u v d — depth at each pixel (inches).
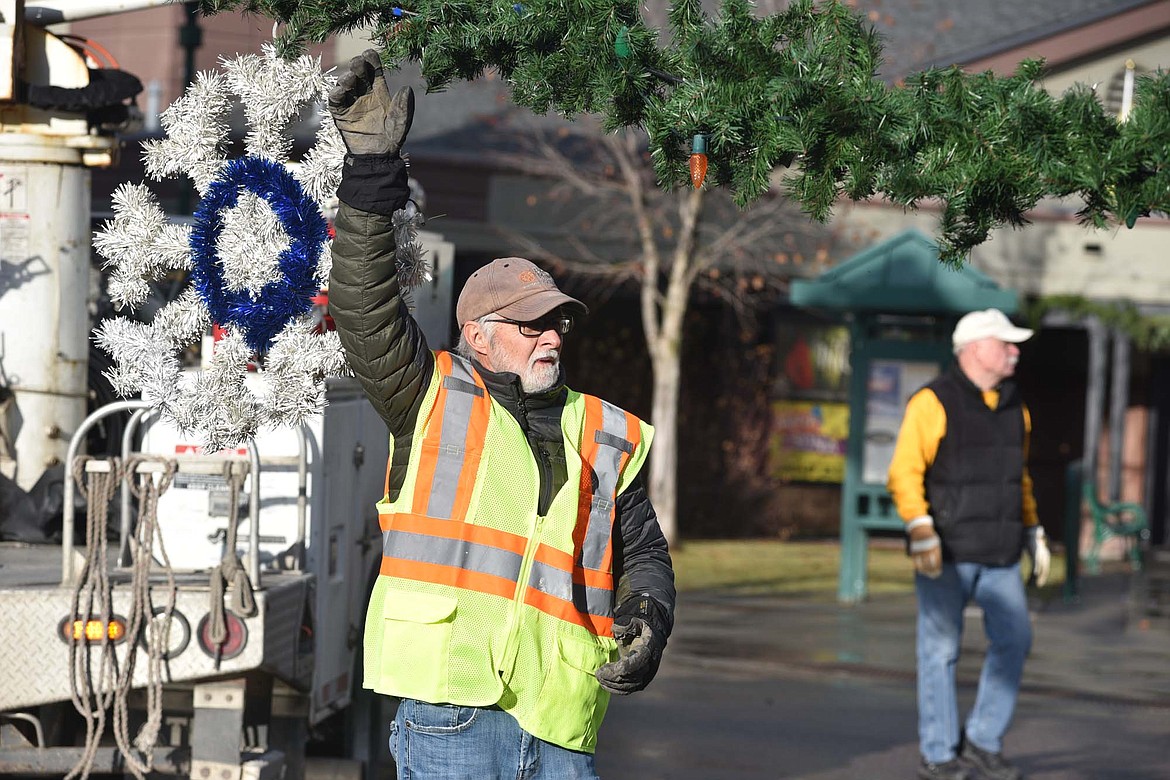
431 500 322.3
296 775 511.8
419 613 318.3
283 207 352.8
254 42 1977.1
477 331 344.8
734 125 324.2
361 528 595.5
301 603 493.7
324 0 353.1
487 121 1734.7
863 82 324.5
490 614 320.8
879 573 1541.6
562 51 338.0
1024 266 1755.7
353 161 313.3
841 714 839.7
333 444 550.0
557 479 334.0
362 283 316.8
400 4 350.3
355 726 605.9
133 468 457.4
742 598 1307.8
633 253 1752.0
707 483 1870.1
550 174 1720.0
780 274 1761.8
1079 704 892.0
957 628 684.7
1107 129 329.1
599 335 1862.7
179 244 356.8
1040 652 1082.1
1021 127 326.3
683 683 916.0
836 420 1868.8
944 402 679.7
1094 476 1707.7
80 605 454.3
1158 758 755.4
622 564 354.3
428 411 326.0
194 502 521.7
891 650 1055.6
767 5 1179.3
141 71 2007.9
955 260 342.3
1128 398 1952.5
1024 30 1779.0
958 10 1898.4
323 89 357.1
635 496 350.6
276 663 471.2
